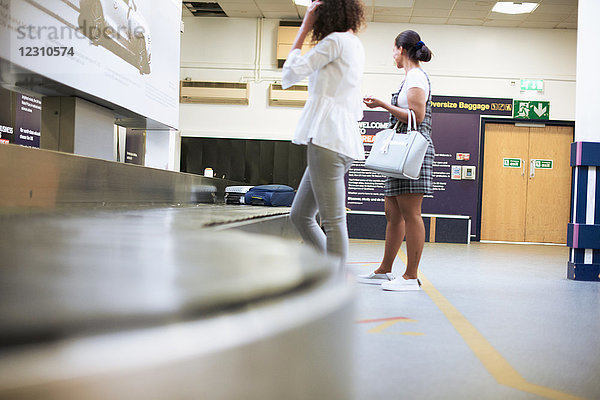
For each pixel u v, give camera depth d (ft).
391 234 10.03
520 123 28.91
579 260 12.46
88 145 8.00
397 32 28.91
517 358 4.98
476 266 14.67
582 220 12.64
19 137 15.62
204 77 29.25
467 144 28.63
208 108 29.25
